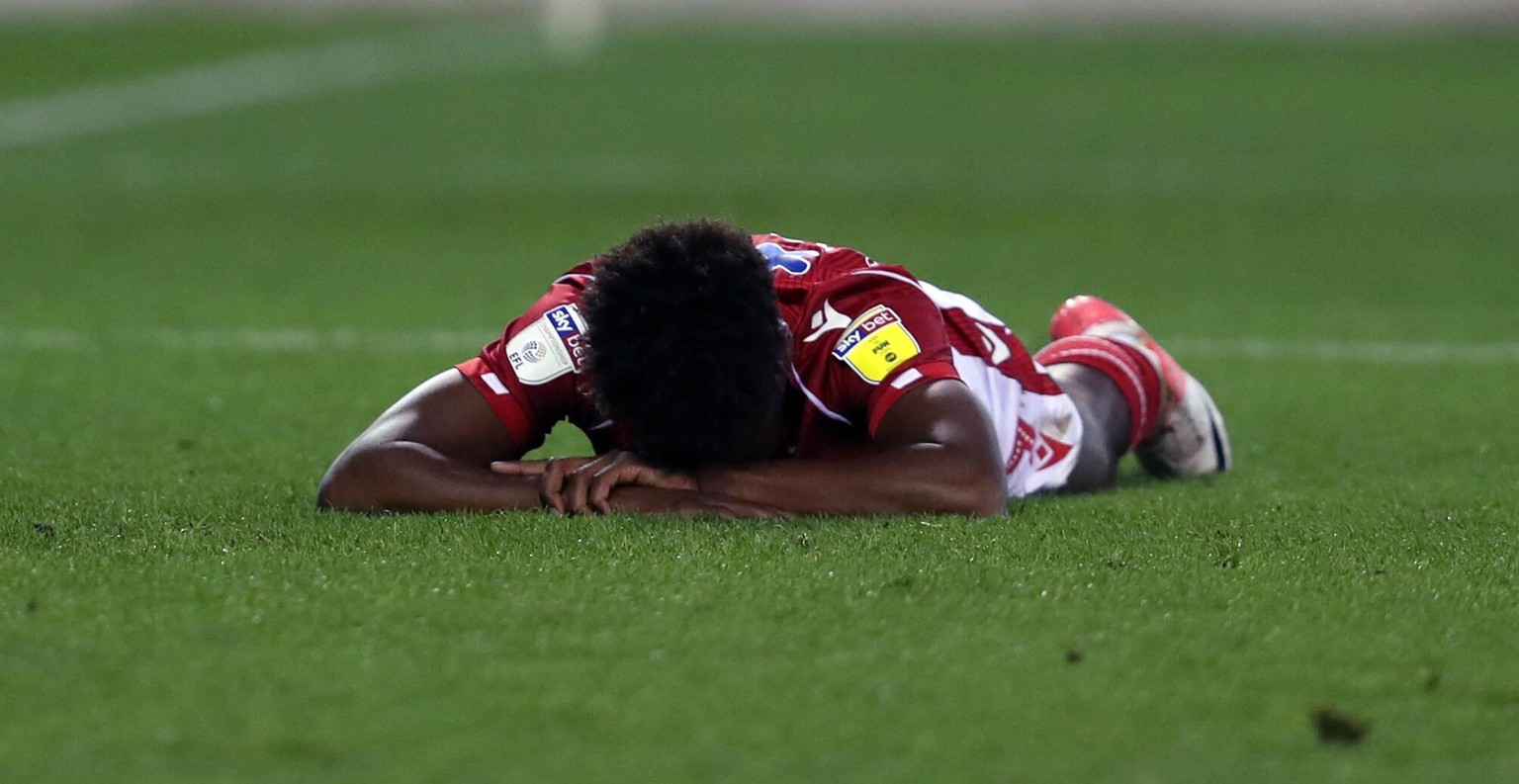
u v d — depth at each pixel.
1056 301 29.73
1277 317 27.80
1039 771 7.42
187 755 7.52
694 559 10.60
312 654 8.79
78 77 68.44
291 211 40.62
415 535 11.28
